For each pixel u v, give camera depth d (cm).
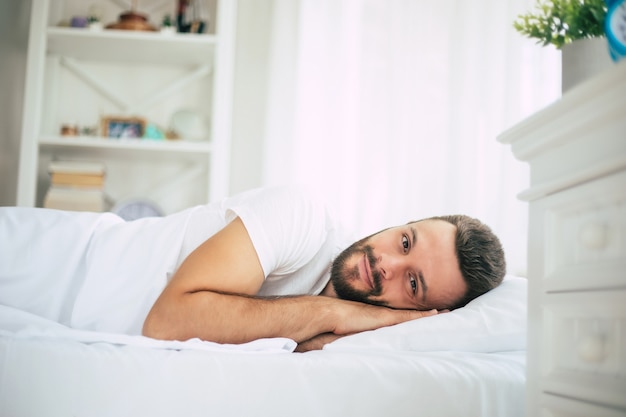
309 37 309
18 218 151
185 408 107
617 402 82
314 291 155
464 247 144
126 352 109
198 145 299
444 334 133
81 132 320
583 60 115
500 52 292
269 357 112
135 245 145
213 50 309
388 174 302
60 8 323
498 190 288
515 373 117
